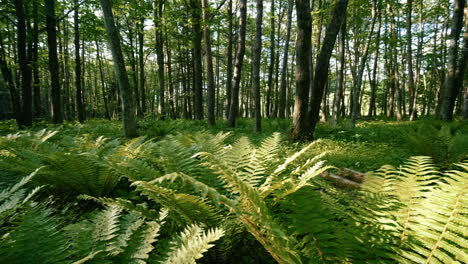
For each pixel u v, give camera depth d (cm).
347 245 160
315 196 185
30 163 294
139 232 162
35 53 1255
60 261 132
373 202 185
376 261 152
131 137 659
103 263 134
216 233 136
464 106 1302
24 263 128
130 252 146
